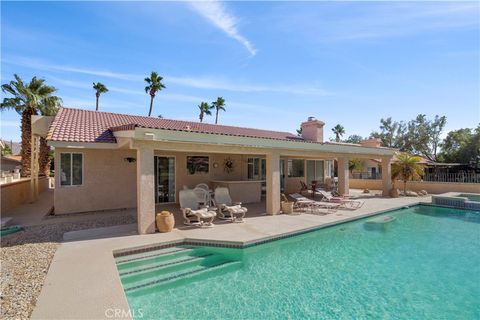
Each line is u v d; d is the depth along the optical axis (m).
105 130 13.98
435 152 50.34
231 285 6.62
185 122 20.12
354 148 18.58
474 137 39.00
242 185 17.58
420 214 15.67
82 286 5.22
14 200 15.30
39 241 8.42
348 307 5.62
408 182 26.12
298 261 8.22
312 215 13.55
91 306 4.46
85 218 12.02
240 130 21.83
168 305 5.68
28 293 4.96
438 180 26.66
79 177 13.53
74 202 13.32
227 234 9.55
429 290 6.37
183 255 8.33
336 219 12.49
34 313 4.21
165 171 16.08
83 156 13.61
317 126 21.31
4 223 10.30
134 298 5.97
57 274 5.82
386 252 9.02
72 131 12.98
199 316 5.24
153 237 8.98
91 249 7.62
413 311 5.48
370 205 17.02
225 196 13.99
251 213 13.91
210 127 20.41
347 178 18.62
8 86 22.52
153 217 9.67
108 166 14.19
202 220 10.98
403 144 52.44
